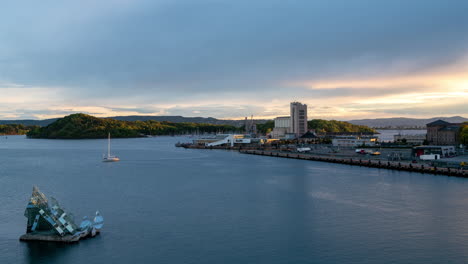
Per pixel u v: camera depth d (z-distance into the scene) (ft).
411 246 226.38
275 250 222.69
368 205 322.55
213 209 316.40
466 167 496.64
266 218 287.48
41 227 249.96
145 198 362.53
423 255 213.66
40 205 245.24
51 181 478.59
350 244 230.68
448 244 228.84
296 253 217.77
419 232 250.37
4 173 568.00
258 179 478.18
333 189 397.39
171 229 262.06
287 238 242.37
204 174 538.06
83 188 422.00
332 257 211.82
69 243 235.20
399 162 579.48
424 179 451.12
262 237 244.63
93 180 485.97
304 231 255.29
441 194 362.33
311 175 505.25
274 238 242.58
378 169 557.33
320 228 261.24
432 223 269.03
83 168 637.71
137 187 426.92
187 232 255.70
